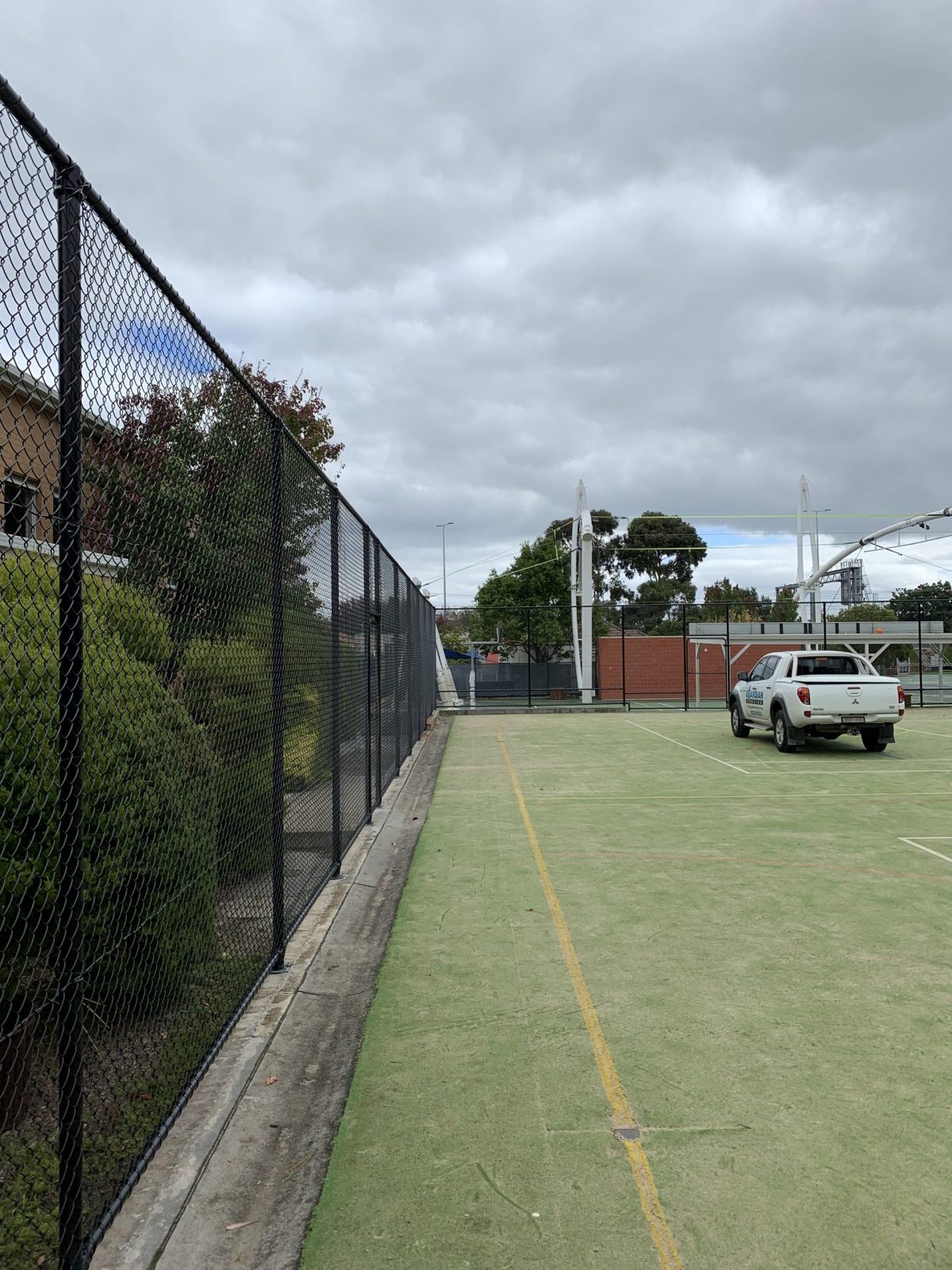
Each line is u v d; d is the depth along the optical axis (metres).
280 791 4.80
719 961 4.97
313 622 6.19
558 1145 3.11
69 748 2.36
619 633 46.41
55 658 2.39
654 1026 4.10
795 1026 4.08
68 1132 2.32
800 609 41.81
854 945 5.22
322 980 4.79
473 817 9.70
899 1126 3.19
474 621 48.34
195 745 3.75
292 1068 3.77
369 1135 3.21
